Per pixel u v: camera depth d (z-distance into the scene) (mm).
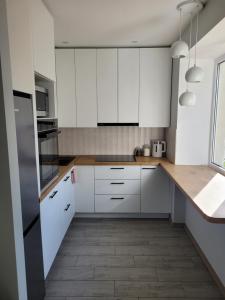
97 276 2195
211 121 2943
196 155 3039
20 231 1436
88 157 3604
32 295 1653
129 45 3189
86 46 3215
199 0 1884
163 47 3205
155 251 2604
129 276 2195
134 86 3281
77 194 3322
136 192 3293
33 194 1678
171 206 3277
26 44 1602
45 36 2039
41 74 1954
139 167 3230
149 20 2314
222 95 2764
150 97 3297
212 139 2928
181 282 2119
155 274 2223
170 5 1990
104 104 3326
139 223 3287
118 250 2621
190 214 2904
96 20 2320
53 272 2250
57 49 3230
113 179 3270
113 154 3773
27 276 1568
